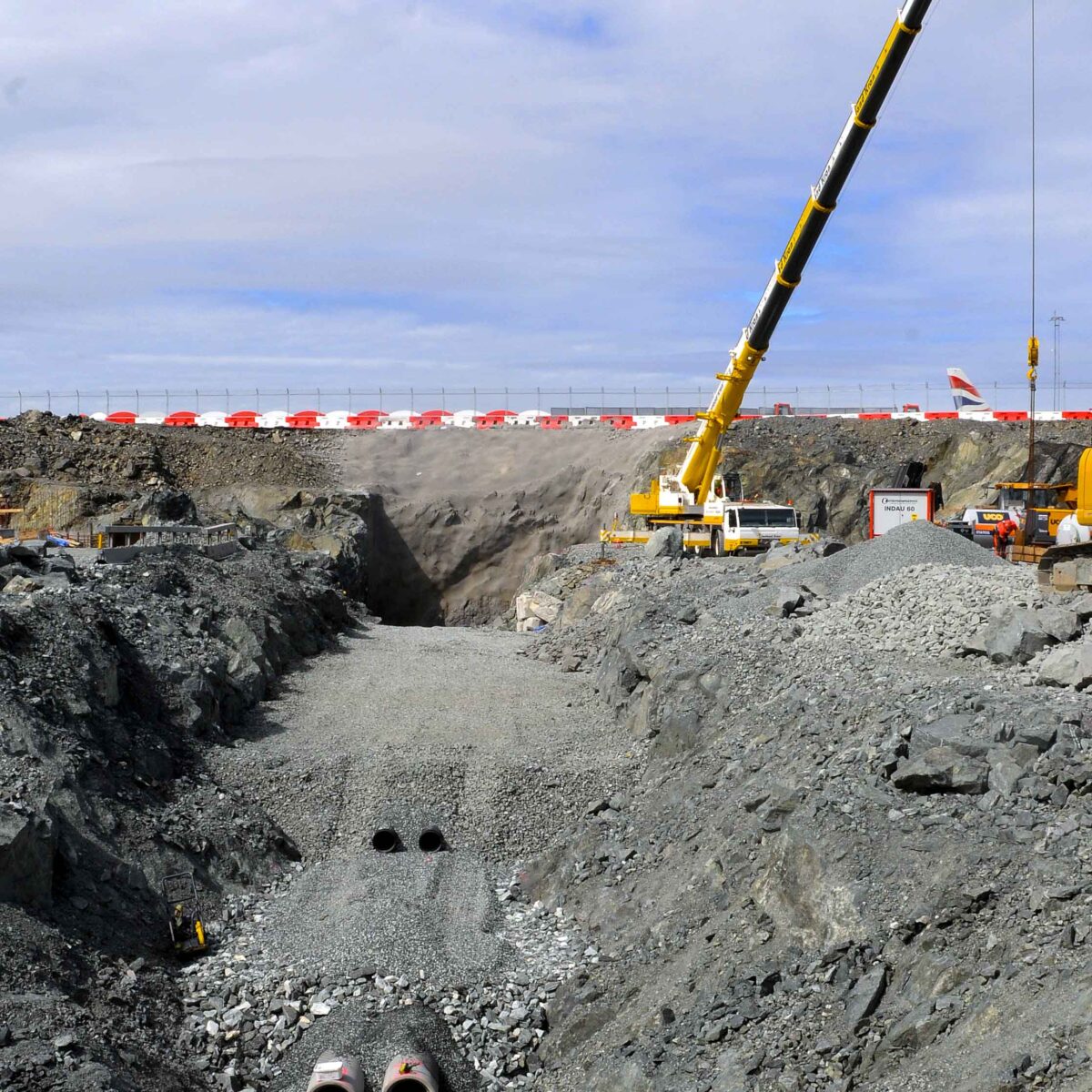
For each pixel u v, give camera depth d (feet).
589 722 92.38
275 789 78.33
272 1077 53.26
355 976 59.00
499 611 256.11
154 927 61.82
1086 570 72.18
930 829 48.39
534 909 67.67
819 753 59.11
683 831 65.46
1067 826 44.55
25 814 57.57
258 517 234.99
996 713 52.80
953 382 273.33
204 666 88.48
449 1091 52.37
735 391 154.20
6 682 68.59
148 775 73.10
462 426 305.32
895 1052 39.99
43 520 192.03
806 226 127.44
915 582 84.84
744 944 50.88
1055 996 36.83
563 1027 54.39
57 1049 46.68
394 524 260.42
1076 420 253.85
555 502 266.16
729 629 89.45
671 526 157.69
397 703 95.96
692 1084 43.93
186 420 302.66
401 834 74.59
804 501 222.69
